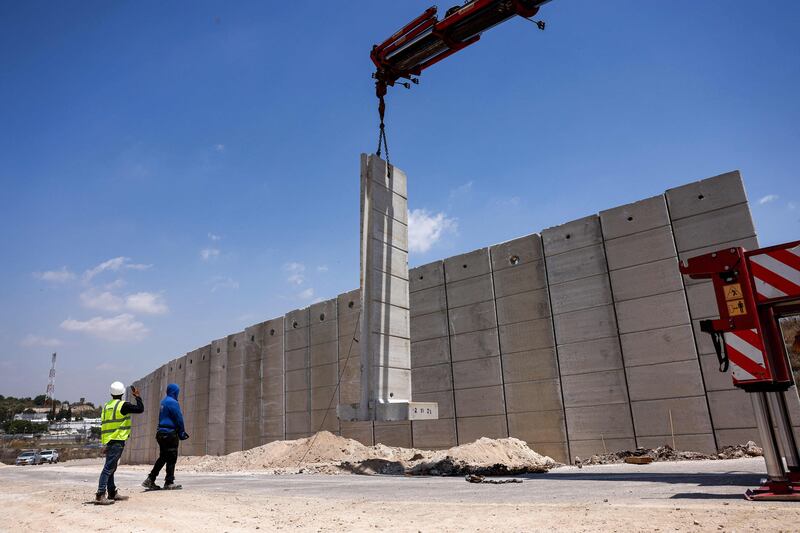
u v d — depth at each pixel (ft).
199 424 134.82
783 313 22.76
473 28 60.95
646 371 59.62
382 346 59.26
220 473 71.46
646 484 29.81
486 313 75.20
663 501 21.43
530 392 68.69
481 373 74.18
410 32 65.72
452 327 78.69
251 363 119.44
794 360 48.34
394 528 18.80
